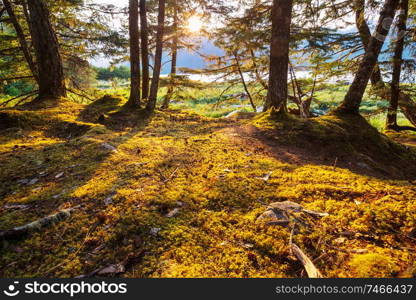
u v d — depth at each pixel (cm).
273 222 259
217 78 1797
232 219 272
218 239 240
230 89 2281
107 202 304
